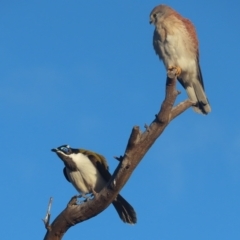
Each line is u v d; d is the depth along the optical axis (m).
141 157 8.84
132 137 8.55
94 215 9.25
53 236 9.34
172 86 8.72
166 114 8.75
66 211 9.22
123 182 8.98
